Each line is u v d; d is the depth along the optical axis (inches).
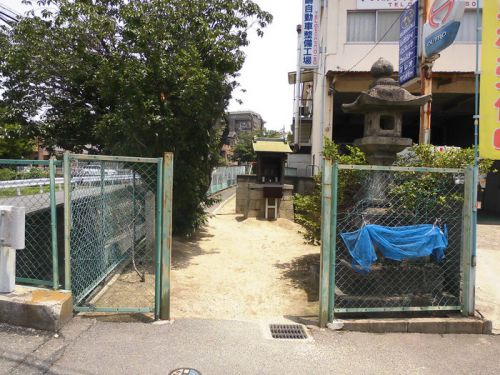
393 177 193.0
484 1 158.2
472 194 157.1
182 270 257.1
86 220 169.6
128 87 237.3
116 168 207.5
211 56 267.4
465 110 564.4
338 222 187.5
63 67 285.3
